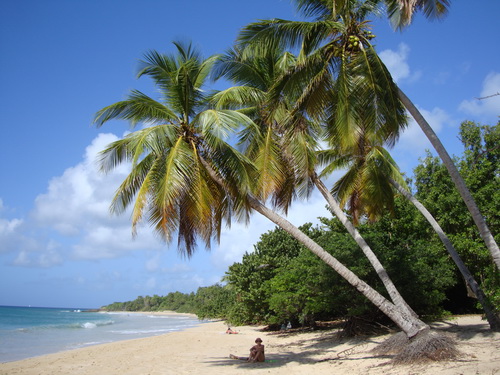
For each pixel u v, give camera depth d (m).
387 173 16.62
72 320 74.75
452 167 10.52
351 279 11.99
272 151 13.47
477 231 20.58
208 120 11.48
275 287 23.89
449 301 25.30
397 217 22.70
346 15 11.78
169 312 133.12
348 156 16.80
